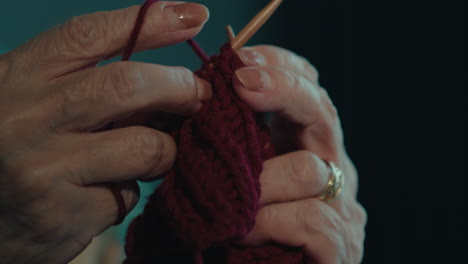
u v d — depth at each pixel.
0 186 0.48
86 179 0.51
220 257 0.67
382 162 1.82
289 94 0.63
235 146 0.55
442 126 1.74
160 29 0.53
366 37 1.87
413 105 1.79
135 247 0.64
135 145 0.52
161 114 0.64
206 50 1.70
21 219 0.51
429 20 1.76
